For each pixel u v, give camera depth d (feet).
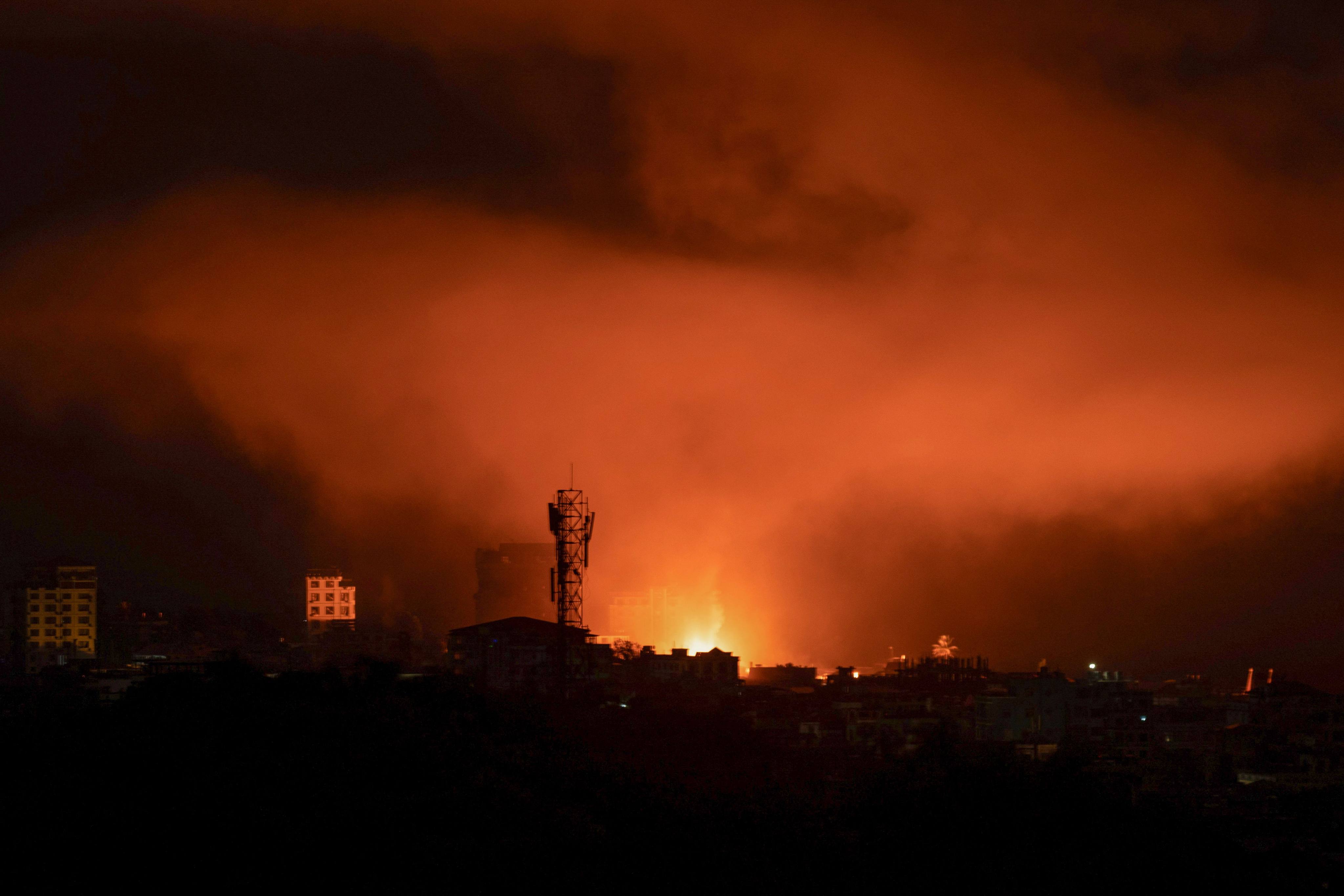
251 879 424.05
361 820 484.74
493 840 496.23
